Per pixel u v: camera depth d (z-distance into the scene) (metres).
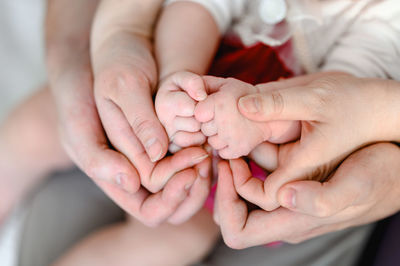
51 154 0.73
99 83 0.51
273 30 0.54
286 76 0.56
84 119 0.54
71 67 0.60
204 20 0.55
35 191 0.79
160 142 0.48
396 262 0.56
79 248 0.64
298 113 0.46
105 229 0.66
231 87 0.47
